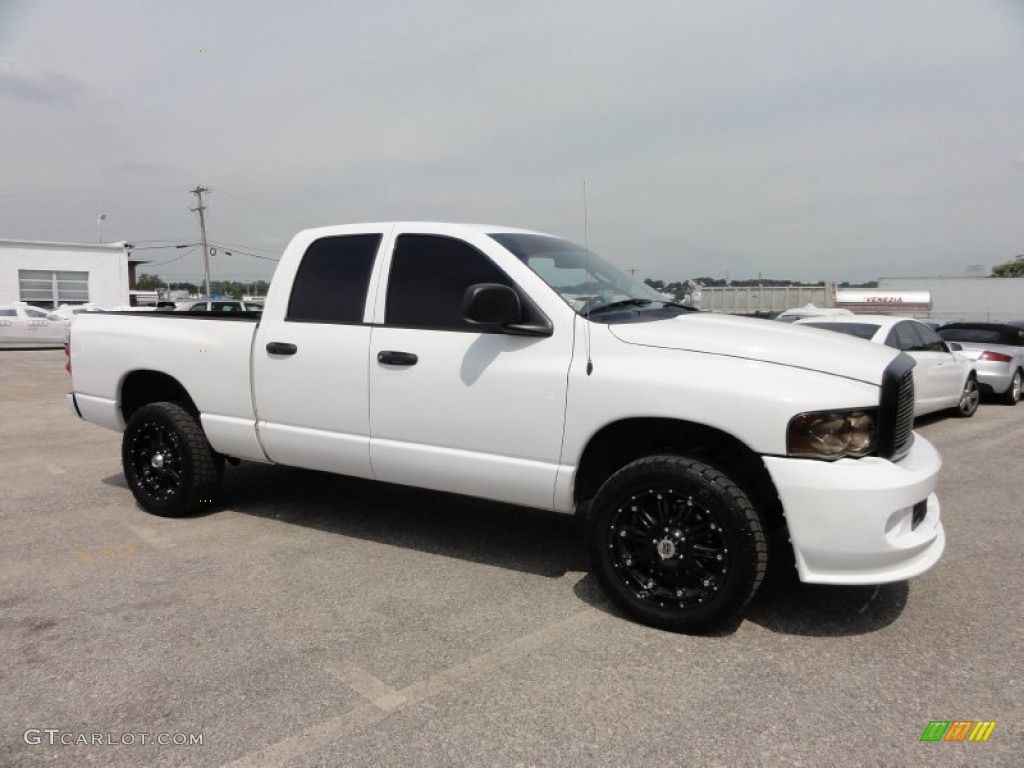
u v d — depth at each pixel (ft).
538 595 12.46
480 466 12.60
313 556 14.30
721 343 11.11
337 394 14.11
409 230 13.91
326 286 14.60
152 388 18.21
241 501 18.15
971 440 28.12
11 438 27.50
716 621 10.69
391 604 12.07
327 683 9.59
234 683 9.58
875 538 9.94
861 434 10.25
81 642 10.69
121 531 15.84
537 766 7.93
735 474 11.04
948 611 11.82
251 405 15.38
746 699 9.21
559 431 11.81
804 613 11.73
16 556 14.26
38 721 8.73
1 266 116.98
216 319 16.05
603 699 9.21
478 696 9.29
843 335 12.57
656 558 11.05
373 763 7.98
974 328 44.11
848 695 9.29
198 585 12.82
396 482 13.87
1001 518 17.20
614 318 12.26
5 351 86.53
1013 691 9.38
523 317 12.32
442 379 12.85
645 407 11.00
